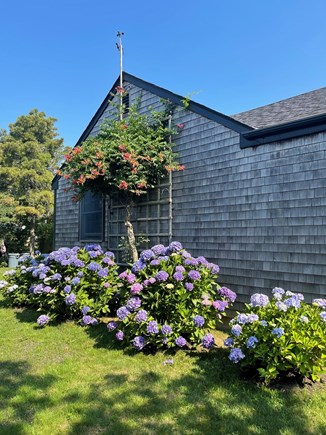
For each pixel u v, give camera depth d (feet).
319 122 13.04
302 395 8.82
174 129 19.63
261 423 7.64
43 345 13.02
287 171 14.08
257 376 9.84
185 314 12.19
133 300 12.43
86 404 8.53
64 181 31.35
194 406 8.41
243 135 15.58
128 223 21.61
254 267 15.11
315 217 13.10
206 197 17.53
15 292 19.45
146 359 11.44
